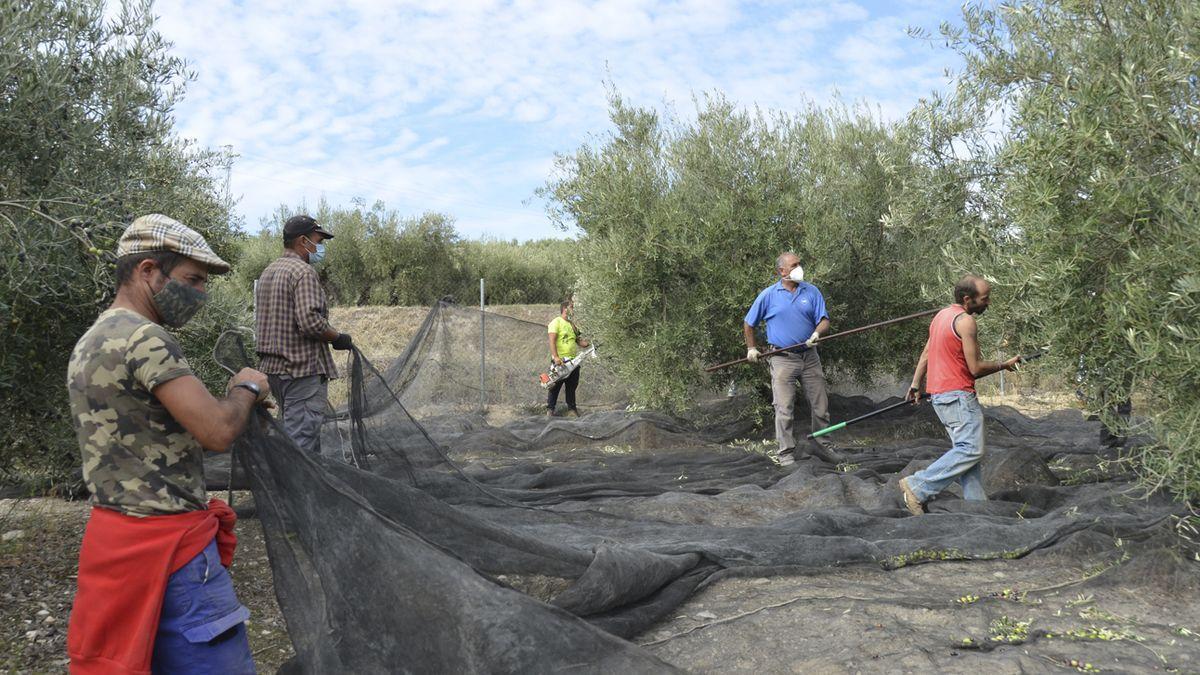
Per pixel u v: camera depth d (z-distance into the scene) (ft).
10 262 12.68
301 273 18.56
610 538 16.25
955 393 19.03
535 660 10.57
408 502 12.74
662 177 34.32
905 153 22.35
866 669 11.35
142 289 8.23
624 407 43.39
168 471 7.91
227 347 10.00
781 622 12.99
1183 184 13.97
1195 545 15.37
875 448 29.89
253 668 8.38
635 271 33.06
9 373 14.02
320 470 10.50
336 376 19.45
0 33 13.07
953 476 19.12
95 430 7.77
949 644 12.06
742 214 32.81
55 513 19.76
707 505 21.39
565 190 35.17
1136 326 14.05
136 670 7.52
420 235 79.77
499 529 12.92
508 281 83.61
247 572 16.29
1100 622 13.01
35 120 13.75
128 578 7.65
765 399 35.35
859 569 15.64
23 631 13.30
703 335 32.86
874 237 34.30
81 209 13.61
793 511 21.36
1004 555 16.07
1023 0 17.95
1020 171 16.22
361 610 10.30
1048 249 15.52
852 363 35.86
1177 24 14.67
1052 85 16.97
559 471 24.47
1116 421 15.49
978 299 18.85
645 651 10.95
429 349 37.78
